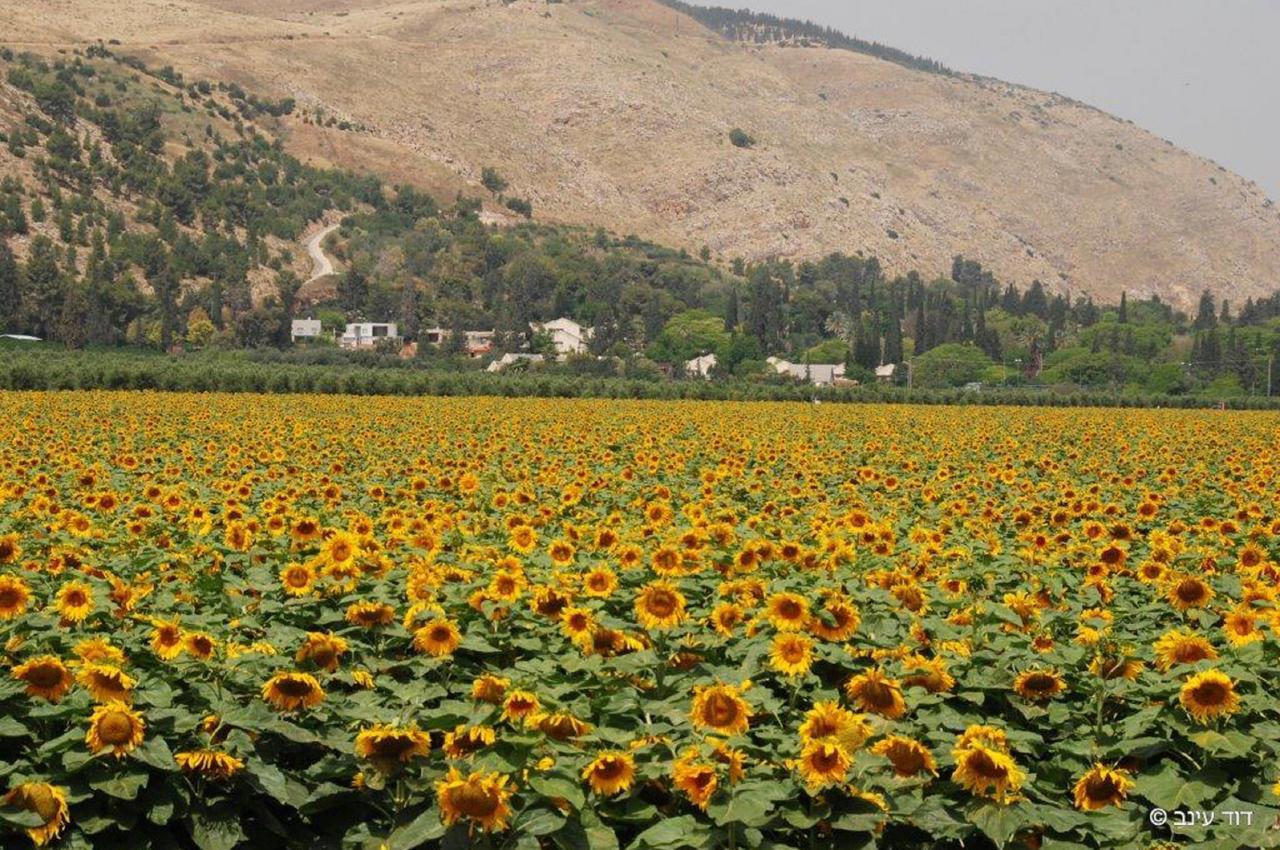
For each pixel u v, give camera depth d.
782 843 7.66
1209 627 11.30
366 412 52.62
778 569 12.32
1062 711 9.36
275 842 8.38
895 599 11.23
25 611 10.16
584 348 180.00
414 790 8.02
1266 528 16.06
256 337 166.00
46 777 7.50
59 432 33.06
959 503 19.81
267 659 9.07
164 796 7.71
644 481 23.61
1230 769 8.45
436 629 9.58
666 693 9.27
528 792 7.70
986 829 7.49
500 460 27.92
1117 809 8.00
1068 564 14.70
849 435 43.41
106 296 158.75
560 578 11.27
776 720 8.80
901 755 7.92
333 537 12.46
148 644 9.52
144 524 15.02
